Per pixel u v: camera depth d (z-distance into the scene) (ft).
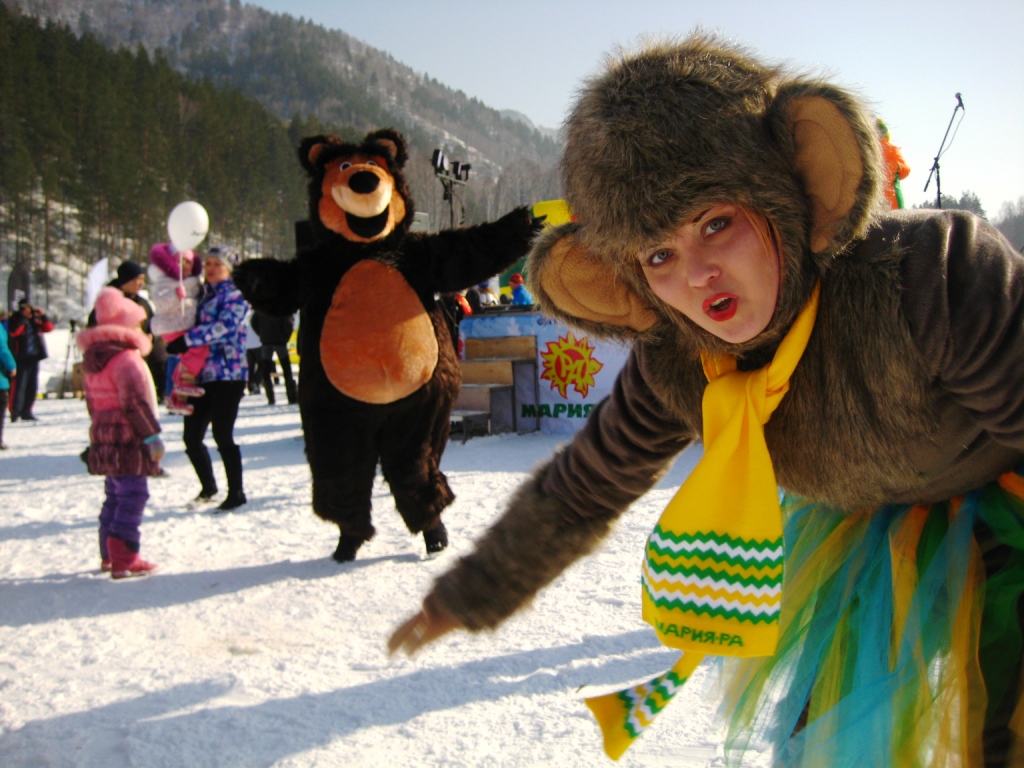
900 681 4.46
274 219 283.38
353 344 13.16
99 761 7.92
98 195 221.25
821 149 3.82
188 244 18.94
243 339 19.42
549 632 10.68
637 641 10.21
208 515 18.89
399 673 9.66
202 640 11.18
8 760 7.99
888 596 4.78
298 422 37.99
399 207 14.14
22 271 67.05
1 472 27.40
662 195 3.81
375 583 13.28
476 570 5.37
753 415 4.34
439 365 13.88
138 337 14.33
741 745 5.50
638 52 4.15
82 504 21.38
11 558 16.07
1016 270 3.89
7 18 256.52
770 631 4.36
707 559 4.41
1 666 10.48
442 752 7.74
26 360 44.96
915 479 4.37
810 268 4.05
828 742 4.55
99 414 14.05
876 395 4.06
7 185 203.51
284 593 13.00
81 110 233.55
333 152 14.08
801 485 4.70
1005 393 3.82
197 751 7.98
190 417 19.67
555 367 27.53
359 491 13.94
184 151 265.13
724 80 3.85
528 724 8.21
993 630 4.49
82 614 12.46
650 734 7.77
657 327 4.76
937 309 3.82
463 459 24.06
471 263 13.79
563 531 5.34
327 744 8.01
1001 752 4.34
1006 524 4.54
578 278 4.66
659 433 5.08
